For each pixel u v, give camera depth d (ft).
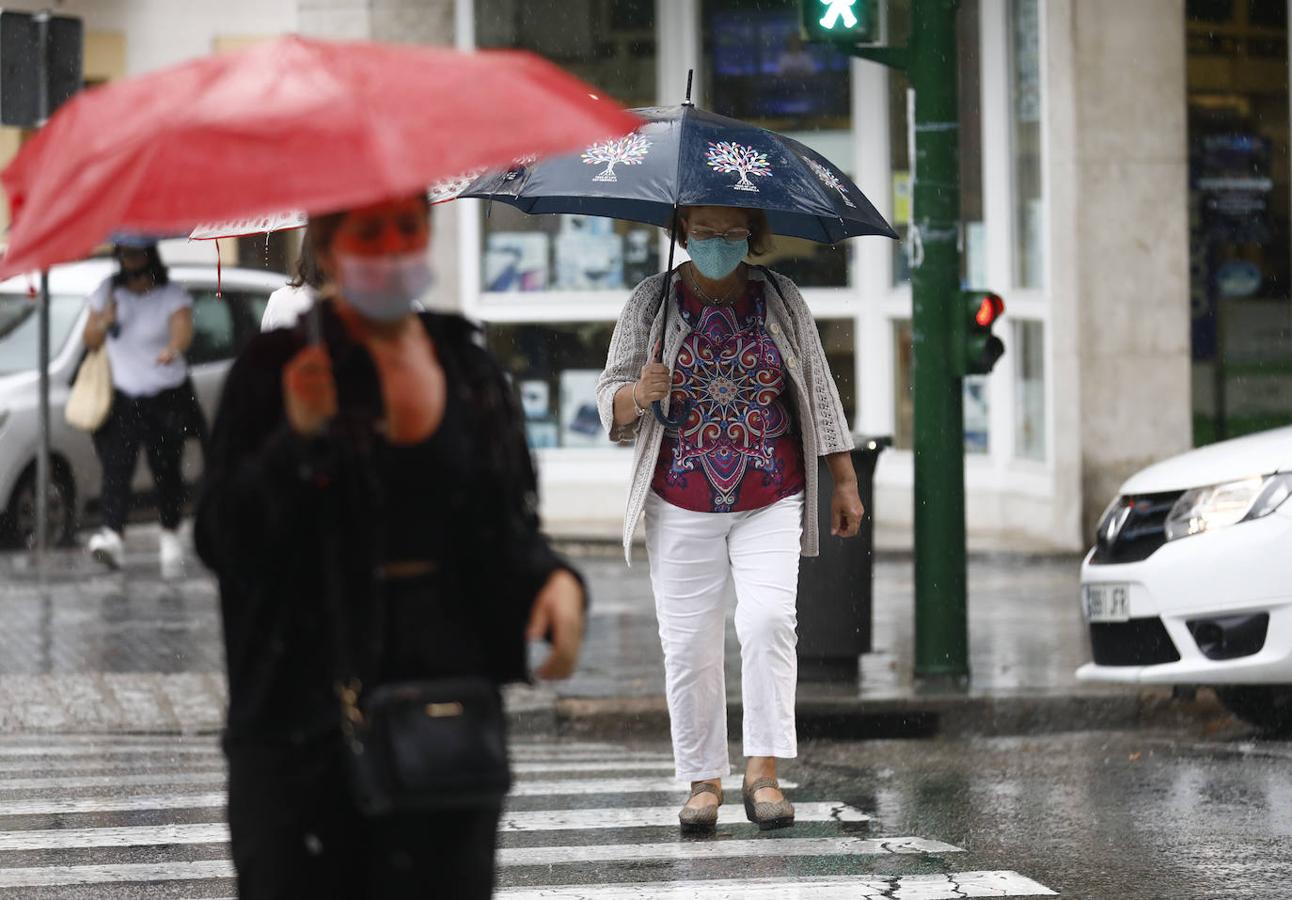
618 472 157.38
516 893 60.39
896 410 155.12
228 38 198.80
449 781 33.45
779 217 72.69
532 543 36.19
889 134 153.79
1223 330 142.31
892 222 153.79
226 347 160.97
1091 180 138.51
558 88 34.09
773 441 66.28
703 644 67.15
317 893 35.14
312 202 31.12
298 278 64.64
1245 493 83.56
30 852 65.77
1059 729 93.35
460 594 35.73
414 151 31.68
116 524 134.92
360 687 34.22
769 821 68.39
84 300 151.02
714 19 155.74
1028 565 137.69
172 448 133.90
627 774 81.92
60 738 90.38
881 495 155.74
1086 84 138.21
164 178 31.30
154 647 107.55
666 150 64.44
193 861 64.54
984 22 148.46
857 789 78.69
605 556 145.59
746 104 155.84
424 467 34.91
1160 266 139.23
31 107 136.15
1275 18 142.82
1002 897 60.13
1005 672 99.55
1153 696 94.43
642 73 156.35
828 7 92.84
